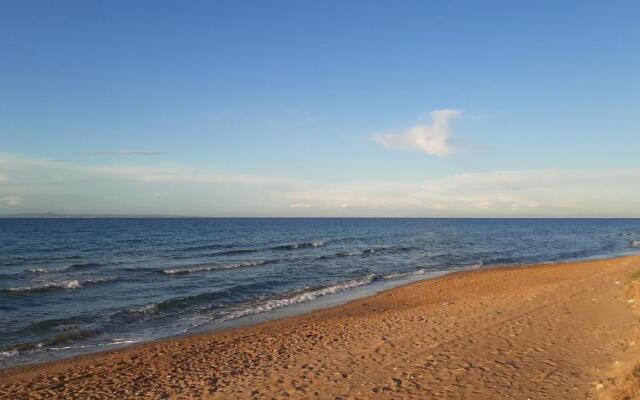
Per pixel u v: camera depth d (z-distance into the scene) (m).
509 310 12.52
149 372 9.31
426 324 11.84
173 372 9.21
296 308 17.36
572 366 7.49
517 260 35.72
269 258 33.50
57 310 16.00
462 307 14.20
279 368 8.80
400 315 13.99
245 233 71.25
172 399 7.47
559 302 13.04
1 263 29.34
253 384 7.89
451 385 7.02
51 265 28.31
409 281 24.17
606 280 16.28
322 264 30.44
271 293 20.39
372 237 62.91
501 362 7.95
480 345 9.12
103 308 16.45
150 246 43.91
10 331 13.32
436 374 7.57
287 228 94.69
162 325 14.63
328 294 20.31
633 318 10.27
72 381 8.91
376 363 8.48
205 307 17.34
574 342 8.88
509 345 8.98
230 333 13.23
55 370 9.80
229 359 10.01
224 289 20.44
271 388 7.58
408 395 6.74
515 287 19.41
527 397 6.34
